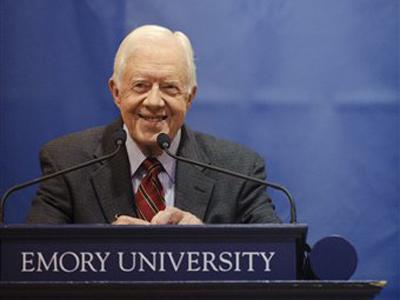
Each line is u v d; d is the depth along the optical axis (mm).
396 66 16656
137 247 9594
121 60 13961
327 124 16656
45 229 9625
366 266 16578
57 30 16766
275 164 16609
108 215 13633
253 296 9266
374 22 16703
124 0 16797
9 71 16688
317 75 16688
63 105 16703
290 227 9656
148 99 13688
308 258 10016
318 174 16625
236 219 14016
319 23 16703
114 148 14047
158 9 16750
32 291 9188
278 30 16672
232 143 14680
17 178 16594
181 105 13906
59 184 13852
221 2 16703
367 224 16578
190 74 14086
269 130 16641
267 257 9641
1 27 16734
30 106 16688
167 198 13883
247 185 14141
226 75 16672
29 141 16656
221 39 16672
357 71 16672
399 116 16656
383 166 16625
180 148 14172
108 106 16734
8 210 16547
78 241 9633
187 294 9227
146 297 9227
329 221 16594
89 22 16750
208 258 9602
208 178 14000
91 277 9586
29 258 9641
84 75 16734
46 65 16719
